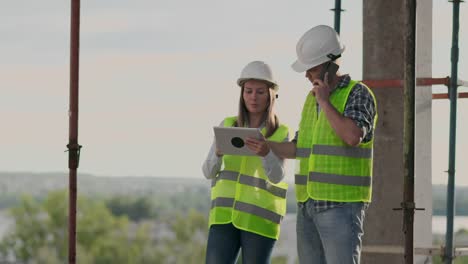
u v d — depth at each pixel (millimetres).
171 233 108375
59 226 100688
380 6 10539
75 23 8578
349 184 8617
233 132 9195
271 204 9867
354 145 8422
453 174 11820
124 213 116125
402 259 10484
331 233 8617
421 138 10719
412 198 8344
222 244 9891
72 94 8586
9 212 100938
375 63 10547
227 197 9914
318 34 8773
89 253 104812
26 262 99188
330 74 8664
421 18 10773
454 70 11594
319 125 8734
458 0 11812
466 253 11672
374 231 10547
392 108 10508
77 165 8578
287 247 75312
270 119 9859
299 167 8969
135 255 105812
